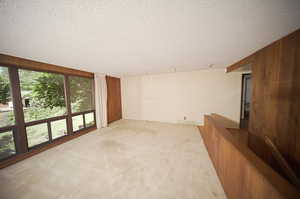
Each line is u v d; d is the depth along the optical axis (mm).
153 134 3355
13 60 2033
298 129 1306
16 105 2098
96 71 3625
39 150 2387
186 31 1322
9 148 2059
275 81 1636
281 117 1537
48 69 2578
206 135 2693
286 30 1314
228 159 1317
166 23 1152
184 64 3043
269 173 777
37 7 865
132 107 5137
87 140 2984
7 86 2025
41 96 2518
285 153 1474
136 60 2521
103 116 4086
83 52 1926
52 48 1721
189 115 4262
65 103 3012
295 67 1341
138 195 1378
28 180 1629
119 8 918
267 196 715
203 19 1092
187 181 1587
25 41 1453
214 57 2420
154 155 2246
